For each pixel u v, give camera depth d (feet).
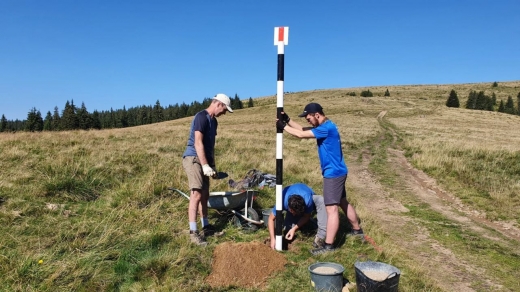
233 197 18.86
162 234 17.13
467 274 16.62
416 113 236.02
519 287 15.46
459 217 26.68
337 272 12.98
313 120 16.57
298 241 17.92
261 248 15.37
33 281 13.20
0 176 23.59
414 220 25.36
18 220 18.03
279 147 16.78
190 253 15.37
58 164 26.61
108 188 24.64
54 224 17.97
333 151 16.34
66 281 13.42
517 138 119.03
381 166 50.72
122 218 19.07
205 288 13.30
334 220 16.52
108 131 65.21
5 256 14.39
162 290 12.96
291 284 13.75
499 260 18.43
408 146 73.51
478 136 118.01
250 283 13.85
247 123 195.62
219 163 36.35
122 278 13.94
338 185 16.38
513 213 27.04
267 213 19.60
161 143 45.85
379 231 21.15
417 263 17.11
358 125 159.53
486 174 38.19
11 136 44.42
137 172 28.76
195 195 16.96
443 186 36.94
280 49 16.60
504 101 457.27
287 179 32.19
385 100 330.54
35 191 21.58
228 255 14.78
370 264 13.44
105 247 15.96
